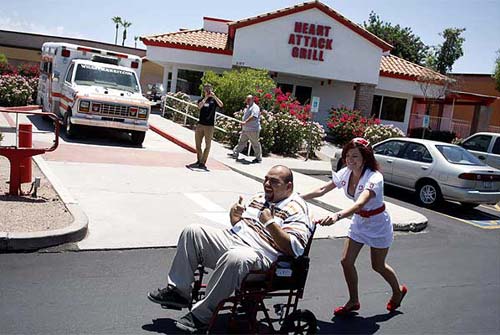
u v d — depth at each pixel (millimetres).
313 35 23547
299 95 26359
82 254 5863
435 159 11492
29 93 20969
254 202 4449
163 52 23438
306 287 5727
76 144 13000
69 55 15148
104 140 14344
